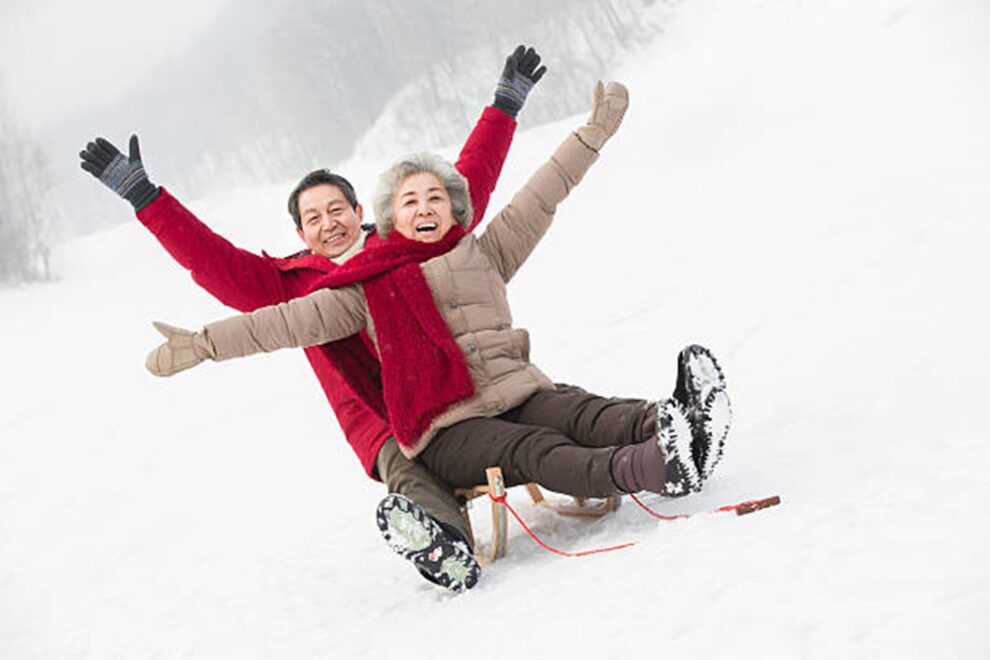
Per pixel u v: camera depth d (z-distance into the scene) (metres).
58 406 9.19
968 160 9.71
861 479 2.58
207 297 14.94
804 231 8.81
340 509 5.02
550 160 3.32
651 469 2.55
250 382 8.81
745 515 2.43
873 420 3.34
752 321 6.46
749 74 18.53
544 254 11.32
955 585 1.61
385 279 3.07
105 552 5.12
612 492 2.67
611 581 2.22
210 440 7.27
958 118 11.75
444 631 2.38
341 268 3.14
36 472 7.19
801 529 2.15
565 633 1.98
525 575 2.69
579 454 2.72
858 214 8.74
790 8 22.75
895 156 10.88
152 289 16.50
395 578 3.42
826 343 5.13
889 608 1.60
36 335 13.29
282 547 4.46
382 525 2.62
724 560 2.08
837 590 1.73
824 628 1.60
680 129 16.48
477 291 3.11
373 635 2.63
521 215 3.28
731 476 3.03
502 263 3.29
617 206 13.23
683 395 2.60
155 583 4.31
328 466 6.05
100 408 8.87
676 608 1.89
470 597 2.66
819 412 3.68
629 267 9.69
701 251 9.47
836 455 2.98
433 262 3.10
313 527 4.75
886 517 2.08
